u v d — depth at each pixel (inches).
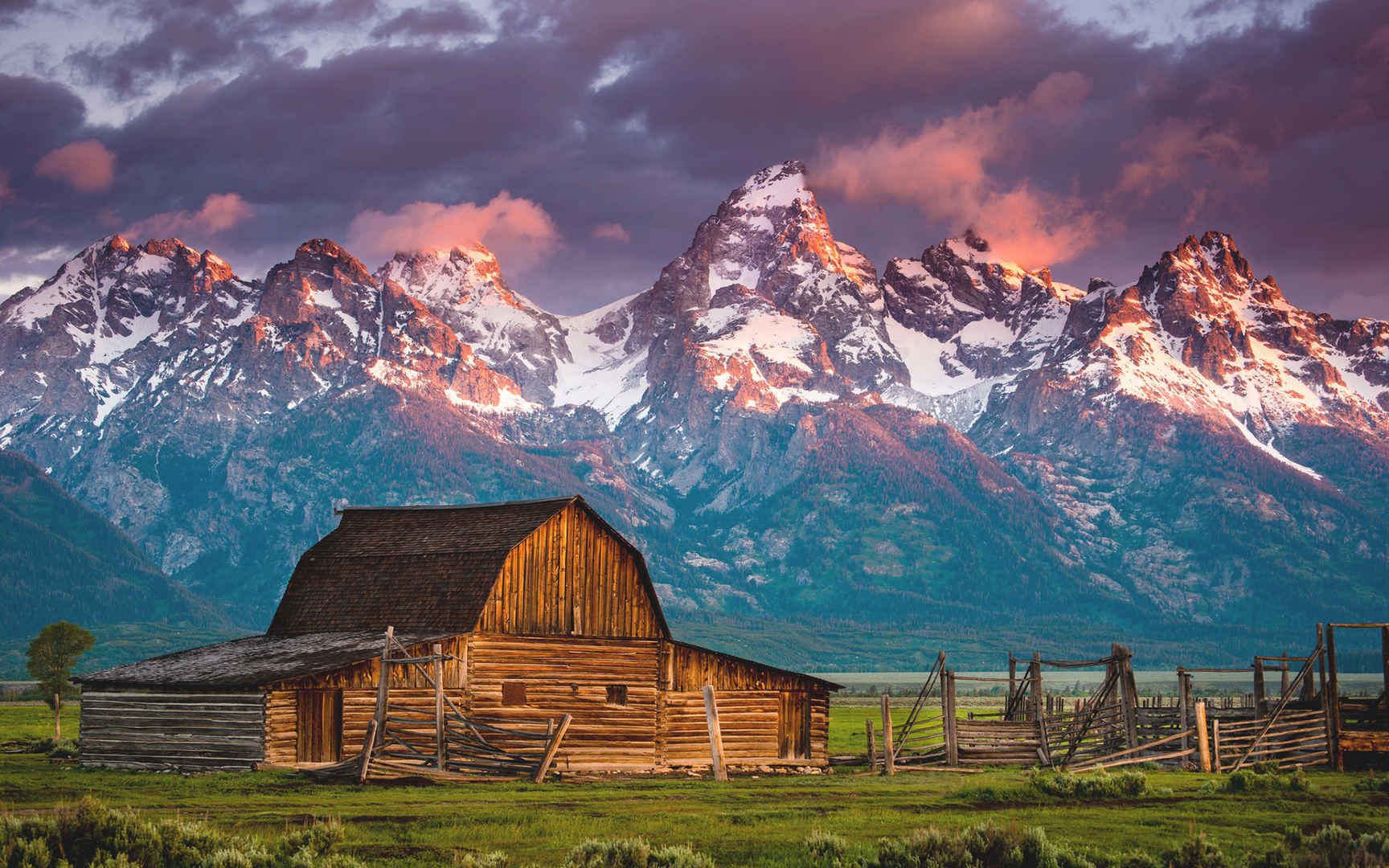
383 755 1994.3
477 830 1397.6
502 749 2242.9
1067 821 1509.6
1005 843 1235.2
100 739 2223.2
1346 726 2362.2
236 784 1889.8
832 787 1947.6
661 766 2329.0
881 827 1453.0
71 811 1168.8
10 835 1109.7
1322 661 2288.4
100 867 1091.3
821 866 1235.9
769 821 1502.2
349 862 1160.2
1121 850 1347.2
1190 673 2391.7
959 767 2303.2
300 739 2122.3
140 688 2202.3
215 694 2132.1
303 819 1475.1
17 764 2283.5
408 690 2182.6
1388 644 2383.1
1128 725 2331.4
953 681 2305.6
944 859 1192.2
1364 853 1222.3
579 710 2343.8
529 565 2367.1
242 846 1189.7
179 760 2142.0
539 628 2361.0
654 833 1406.3
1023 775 2138.3
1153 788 1870.1
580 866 1143.0
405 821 1471.5
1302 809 1628.9
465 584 2337.6
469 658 2260.1
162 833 1170.0
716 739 2223.2
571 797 1760.6
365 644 2268.7
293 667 2151.8
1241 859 1286.9
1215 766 2219.5
